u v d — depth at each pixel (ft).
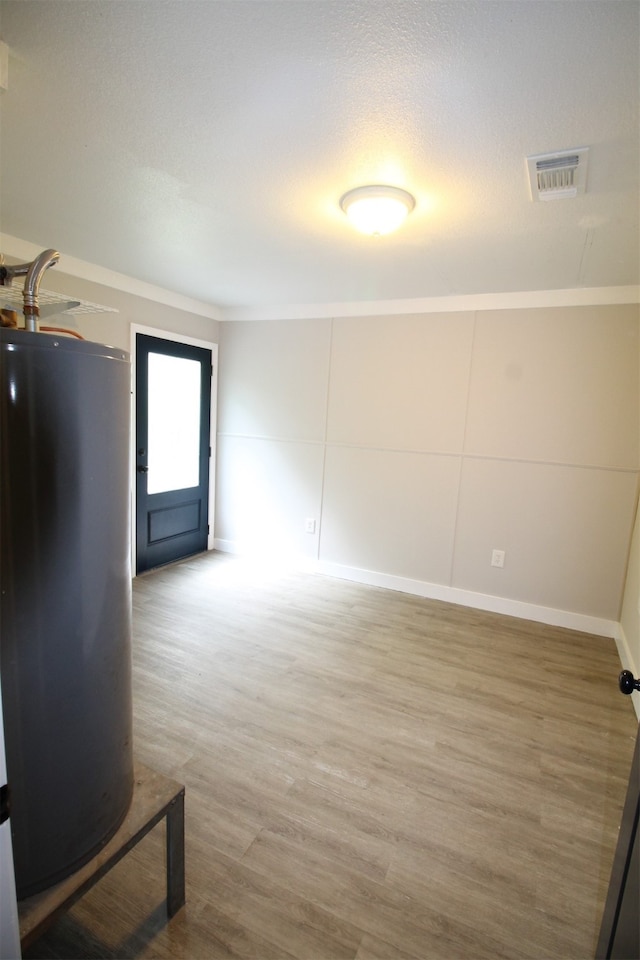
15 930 2.58
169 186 6.39
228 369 14.73
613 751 6.75
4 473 3.03
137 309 11.73
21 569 3.15
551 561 11.04
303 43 3.79
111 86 4.40
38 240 8.69
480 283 10.25
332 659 8.96
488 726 7.20
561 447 10.75
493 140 4.99
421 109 4.54
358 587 12.88
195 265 10.00
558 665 9.14
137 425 12.29
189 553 14.83
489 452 11.44
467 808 5.64
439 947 4.13
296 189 6.32
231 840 5.08
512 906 4.51
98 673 3.67
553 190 5.95
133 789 4.28
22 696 3.25
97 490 3.51
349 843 5.10
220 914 4.33
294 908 4.41
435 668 8.82
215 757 6.27
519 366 10.98
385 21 3.54
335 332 12.98
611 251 7.91
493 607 11.69
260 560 14.73
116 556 3.78
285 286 11.40
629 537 10.30
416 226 7.27
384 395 12.51
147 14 3.56
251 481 14.79
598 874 4.88
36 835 3.40
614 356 10.14
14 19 3.66
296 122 4.86
